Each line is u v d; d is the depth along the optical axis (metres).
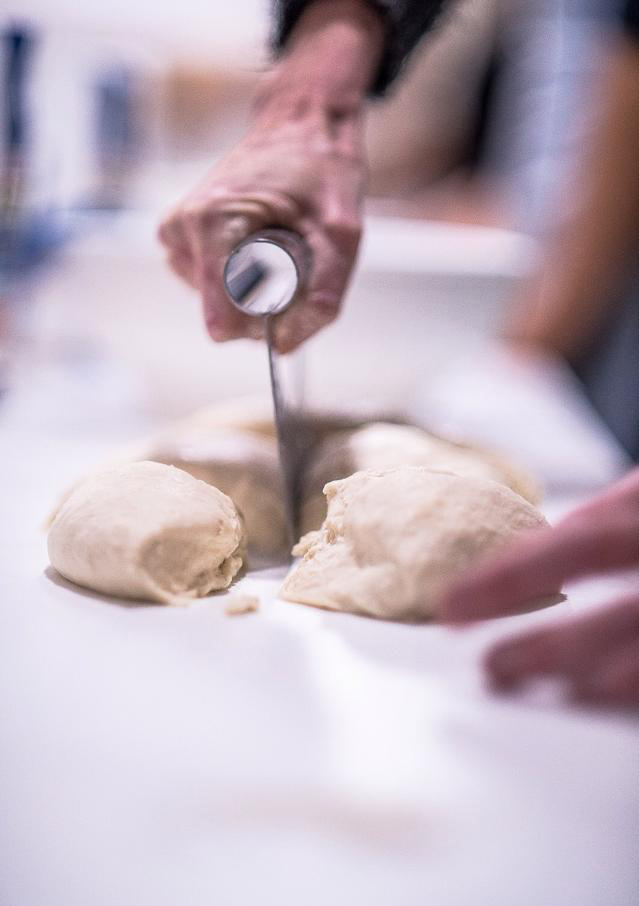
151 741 0.37
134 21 1.86
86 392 1.27
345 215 0.61
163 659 0.43
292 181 0.61
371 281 1.06
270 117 0.70
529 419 1.30
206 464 0.60
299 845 0.31
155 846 0.31
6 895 0.29
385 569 0.47
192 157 2.04
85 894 0.29
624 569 0.38
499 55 1.93
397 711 0.39
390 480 0.50
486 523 0.47
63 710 0.39
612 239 1.59
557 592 0.50
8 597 0.50
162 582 0.50
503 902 0.29
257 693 0.40
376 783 0.34
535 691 0.40
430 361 1.16
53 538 0.53
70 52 1.29
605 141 1.53
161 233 0.62
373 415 0.79
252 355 1.16
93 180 1.30
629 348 1.47
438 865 0.30
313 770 0.35
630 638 0.39
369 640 0.45
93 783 0.34
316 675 0.42
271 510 0.59
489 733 0.37
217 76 1.99
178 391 1.21
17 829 0.31
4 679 0.41
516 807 0.33
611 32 1.51
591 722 0.38
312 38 0.77
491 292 1.10
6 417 1.14
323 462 0.65
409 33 0.81
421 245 1.13
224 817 0.32
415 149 2.00
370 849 0.31
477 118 1.99
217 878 0.29
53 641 0.45
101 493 0.52
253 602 0.48
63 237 1.14
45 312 1.26
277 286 0.57
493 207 1.67
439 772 0.35
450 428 0.85
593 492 0.90
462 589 0.38
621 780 0.34
